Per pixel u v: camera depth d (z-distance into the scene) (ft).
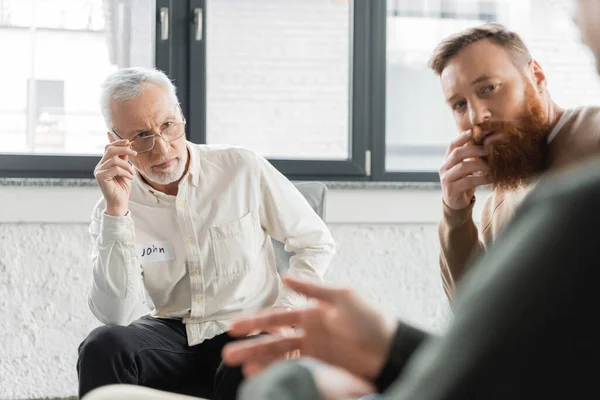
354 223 12.65
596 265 1.50
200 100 12.44
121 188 7.84
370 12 13.07
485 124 5.29
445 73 5.45
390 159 13.33
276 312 2.62
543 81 5.40
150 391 3.49
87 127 12.37
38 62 12.23
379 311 2.58
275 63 12.89
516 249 1.57
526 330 1.52
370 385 2.56
